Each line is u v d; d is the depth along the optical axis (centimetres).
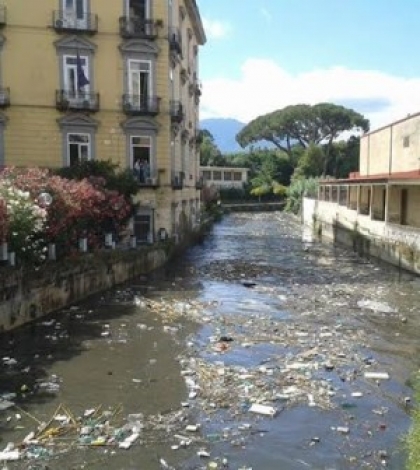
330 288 2469
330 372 1359
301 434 1034
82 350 1529
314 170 8938
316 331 1728
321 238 4859
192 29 4453
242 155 10788
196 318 1880
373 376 1328
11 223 1742
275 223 6538
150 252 2819
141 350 1530
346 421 1089
